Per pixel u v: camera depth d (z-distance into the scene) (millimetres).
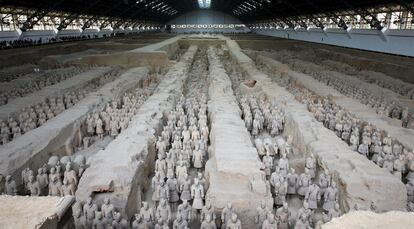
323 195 9562
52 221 5250
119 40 47375
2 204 5527
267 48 48719
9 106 15727
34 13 35500
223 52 39688
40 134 12219
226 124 13109
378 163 11359
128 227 7902
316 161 10898
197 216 9023
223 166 9398
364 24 37281
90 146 14047
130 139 11625
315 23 48969
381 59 29609
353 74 27469
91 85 21859
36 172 11016
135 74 24188
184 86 22234
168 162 10180
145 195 10359
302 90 20141
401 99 17984
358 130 13586
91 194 8562
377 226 4773
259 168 9445
